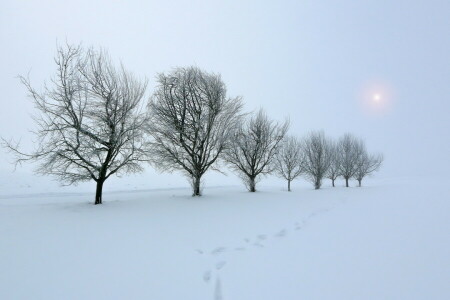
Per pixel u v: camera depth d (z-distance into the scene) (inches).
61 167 539.5
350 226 328.2
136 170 618.8
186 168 687.1
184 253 235.0
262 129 921.5
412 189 939.3
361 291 156.4
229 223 354.6
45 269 195.6
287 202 579.2
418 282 165.5
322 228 322.3
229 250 244.5
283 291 160.7
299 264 203.6
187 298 156.6
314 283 169.6
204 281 180.9
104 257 222.1
